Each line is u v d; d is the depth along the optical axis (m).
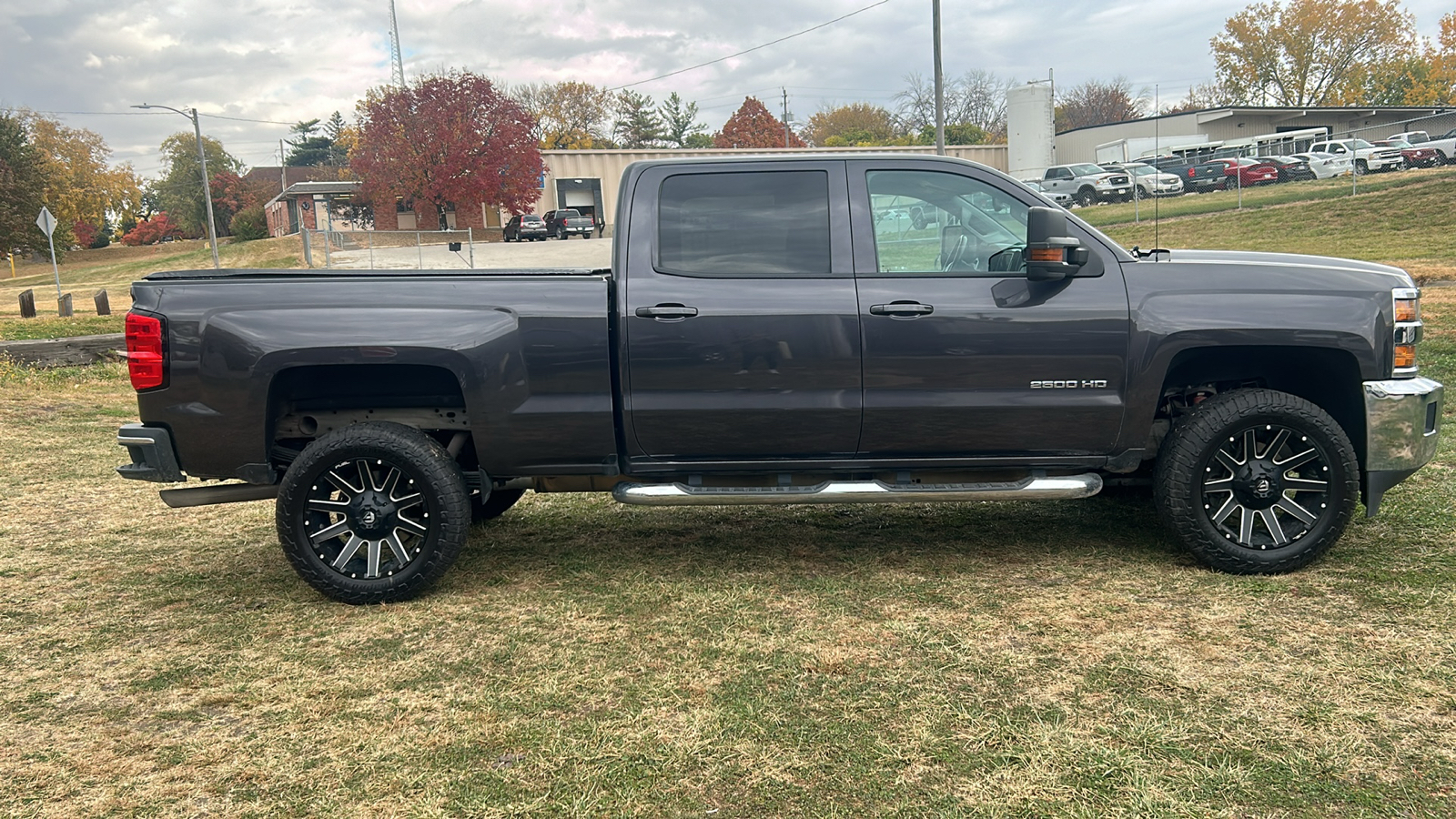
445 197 41.97
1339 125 50.72
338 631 3.92
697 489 4.21
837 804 2.57
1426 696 3.03
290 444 4.50
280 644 3.79
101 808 2.66
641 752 2.87
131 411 9.62
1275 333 4.04
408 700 3.27
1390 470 4.12
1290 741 2.80
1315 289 4.09
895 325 4.06
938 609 3.92
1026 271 4.11
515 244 37.84
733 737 2.94
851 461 4.24
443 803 2.63
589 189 44.47
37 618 4.15
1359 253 19.48
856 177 4.22
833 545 4.85
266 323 4.06
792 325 4.07
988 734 2.89
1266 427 4.08
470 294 4.11
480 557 4.86
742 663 3.47
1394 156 35.09
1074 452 4.23
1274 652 3.38
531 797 2.65
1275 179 34.81
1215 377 4.42
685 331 4.08
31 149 58.84
